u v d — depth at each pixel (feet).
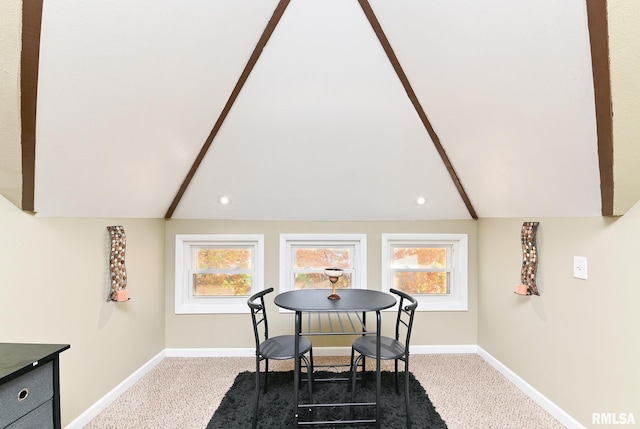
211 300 11.00
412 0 5.45
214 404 7.82
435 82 6.78
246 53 6.61
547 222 7.68
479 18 4.90
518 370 8.70
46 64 4.31
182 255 10.82
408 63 6.79
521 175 7.19
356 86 7.39
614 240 5.90
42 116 4.78
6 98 4.41
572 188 6.22
